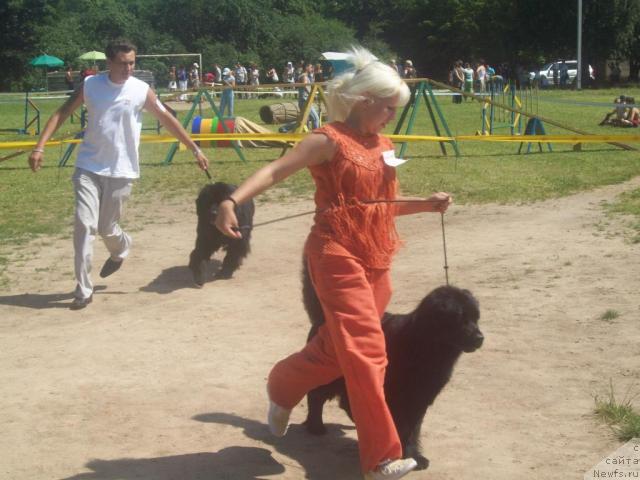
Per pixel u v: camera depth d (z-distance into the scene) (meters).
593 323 6.75
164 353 6.45
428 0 71.06
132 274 9.06
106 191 7.79
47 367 6.20
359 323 3.94
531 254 9.12
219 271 8.92
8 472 4.51
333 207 4.04
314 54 66.00
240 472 4.52
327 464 4.64
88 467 4.56
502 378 5.72
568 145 19.77
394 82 4.04
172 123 8.08
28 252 10.09
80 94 7.70
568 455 4.62
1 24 58.09
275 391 4.45
